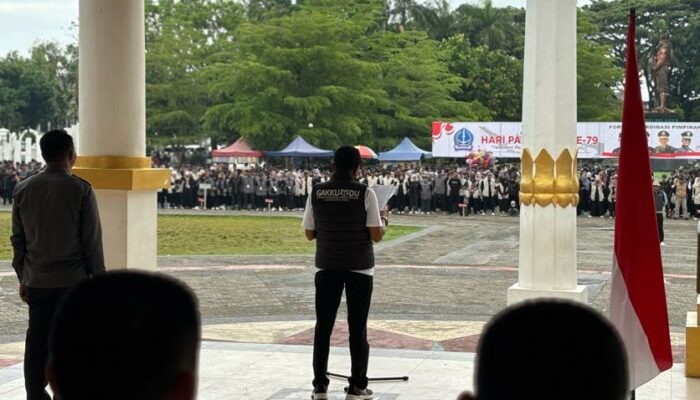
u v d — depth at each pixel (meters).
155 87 51.75
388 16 65.88
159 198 39.00
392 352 9.26
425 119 51.06
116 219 8.45
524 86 10.41
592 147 39.00
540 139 10.23
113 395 1.62
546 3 10.16
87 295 1.67
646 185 5.70
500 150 40.78
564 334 1.54
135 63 8.48
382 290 14.76
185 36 53.38
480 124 40.91
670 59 61.38
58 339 1.65
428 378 8.05
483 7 66.31
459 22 66.44
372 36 53.59
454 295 14.23
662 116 55.12
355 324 7.16
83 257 6.22
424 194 36.47
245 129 46.78
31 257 6.18
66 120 74.50
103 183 8.38
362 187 7.02
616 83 62.78
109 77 8.39
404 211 37.00
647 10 66.19
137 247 8.58
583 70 55.28
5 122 69.12
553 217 10.23
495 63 58.56
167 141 52.47
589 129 39.00
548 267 10.25
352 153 7.07
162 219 31.91
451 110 52.84
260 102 47.41
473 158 41.06
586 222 31.94
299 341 10.00
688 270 18.03
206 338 10.16
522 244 10.44
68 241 6.14
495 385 1.55
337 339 10.21
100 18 8.34
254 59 48.31
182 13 56.97
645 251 5.69
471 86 57.53
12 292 14.20
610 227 29.50
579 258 20.03
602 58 55.75
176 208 38.44
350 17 52.91
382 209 7.28
